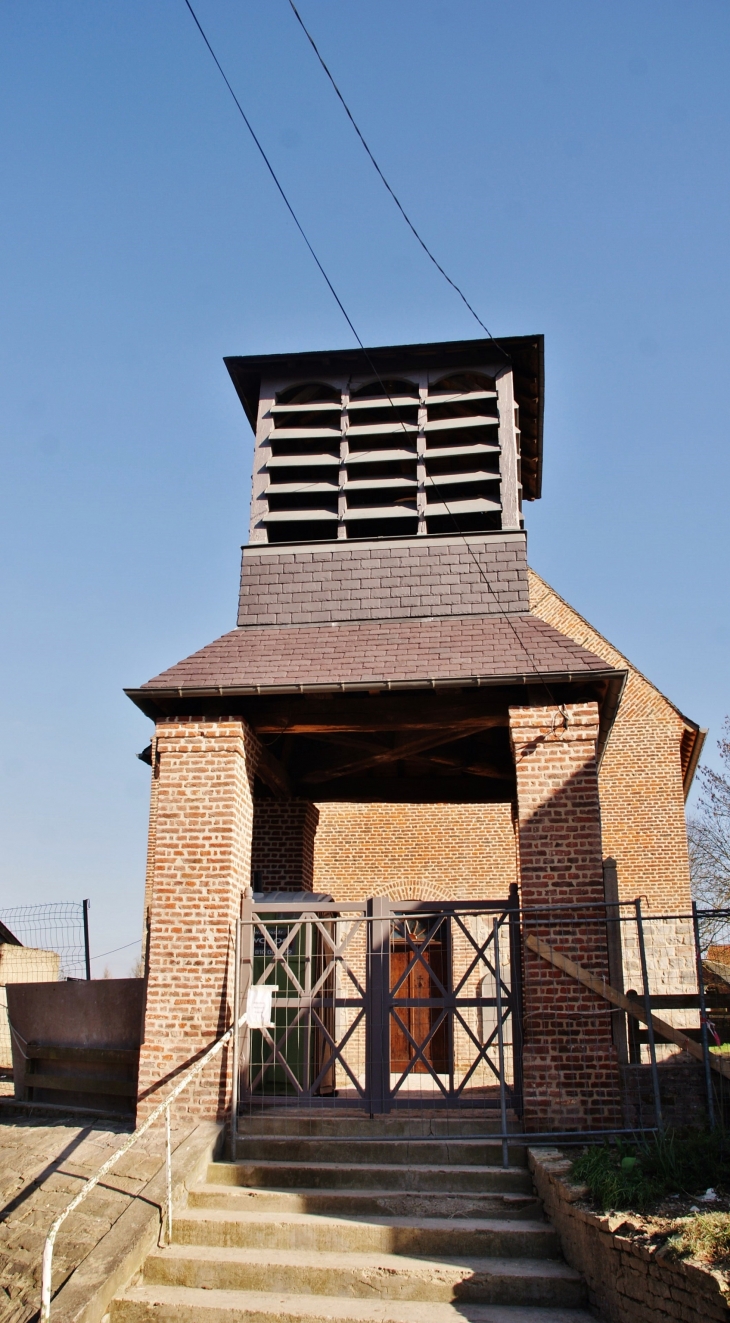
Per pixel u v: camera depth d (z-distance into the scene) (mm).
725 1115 9008
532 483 16391
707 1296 5965
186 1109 10000
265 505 13156
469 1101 9922
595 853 10344
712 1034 9461
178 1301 7484
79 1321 6984
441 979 19453
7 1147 10312
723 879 28062
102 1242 7930
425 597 12320
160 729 11320
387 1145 9367
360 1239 8258
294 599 12539
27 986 13008
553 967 9945
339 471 13227
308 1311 7324
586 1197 7832
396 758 13617
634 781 21828
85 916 15742
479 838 21297
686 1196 7457
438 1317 7234
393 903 10547
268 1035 10453
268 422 13508
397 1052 18688
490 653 11312
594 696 11203
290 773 14133
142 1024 11117
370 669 11250
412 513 12859
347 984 18953
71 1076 11945
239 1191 8883
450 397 13297
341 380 13648
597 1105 9484
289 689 11016
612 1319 7098
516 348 13391
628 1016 9930
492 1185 8891
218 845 10898
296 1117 9820
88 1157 9578
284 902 11438
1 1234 8281
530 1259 8039
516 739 10789
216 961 10523
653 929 20672
